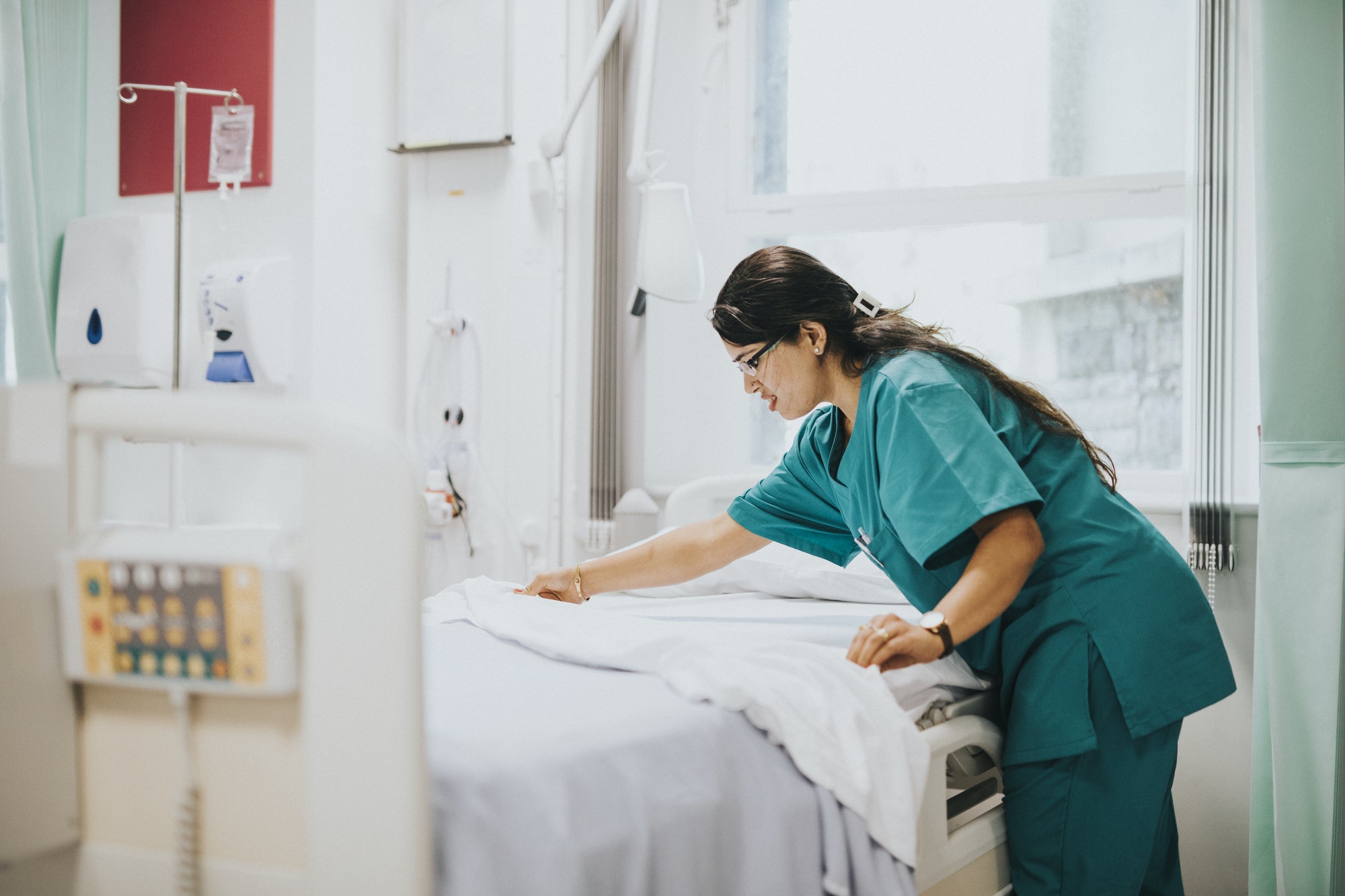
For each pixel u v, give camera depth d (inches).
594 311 89.4
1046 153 91.2
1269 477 69.4
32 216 83.1
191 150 87.4
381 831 25.4
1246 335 83.0
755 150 99.0
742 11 97.1
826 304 50.9
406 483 25.7
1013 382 51.1
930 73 94.2
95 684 29.0
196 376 87.5
